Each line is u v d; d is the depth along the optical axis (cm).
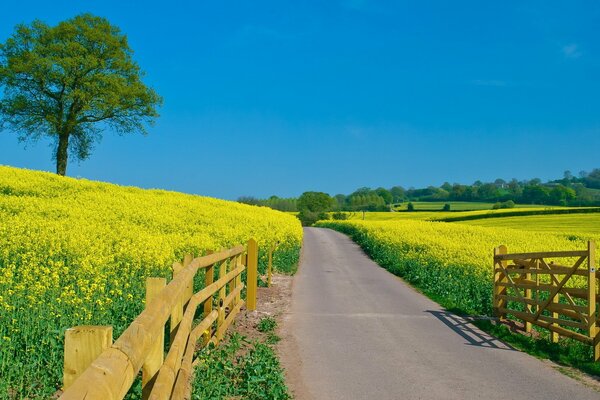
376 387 767
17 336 709
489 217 7481
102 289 930
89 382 215
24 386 620
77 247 1399
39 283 922
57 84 4819
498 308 1320
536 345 1059
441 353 973
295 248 2681
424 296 1641
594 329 960
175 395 436
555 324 1113
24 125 4772
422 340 1067
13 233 1484
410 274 1989
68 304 851
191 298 639
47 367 646
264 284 1714
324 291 1642
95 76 4781
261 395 693
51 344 670
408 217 9338
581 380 847
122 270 1270
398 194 19650
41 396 590
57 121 4766
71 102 4872
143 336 308
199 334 652
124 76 5112
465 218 7519
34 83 4788
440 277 1805
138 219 2367
